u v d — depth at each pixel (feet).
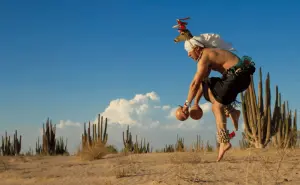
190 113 15.44
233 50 15.28
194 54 15.15
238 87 14.73
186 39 15.38
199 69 14.87
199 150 37.14
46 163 47.67
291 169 20.48
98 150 48.52
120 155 49.75
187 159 29.58
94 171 32.68
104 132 71.61
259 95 49.90
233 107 15.60
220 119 15.23
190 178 20.68
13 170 39.42
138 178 24.43
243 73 14.62
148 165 31.32
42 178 31.14
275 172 19.97
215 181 19.40
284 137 46.93
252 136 49.98
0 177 34.50
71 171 34.60
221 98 14.89
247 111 50.88
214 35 15.17
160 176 23.22
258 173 19.97
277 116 48.83
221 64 15.02
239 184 17.97
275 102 49.57
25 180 31.48
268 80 49.65
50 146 96.12
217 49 15.02
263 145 49.08
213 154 35.55
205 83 15.31
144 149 76.54
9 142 99.19
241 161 26.91
